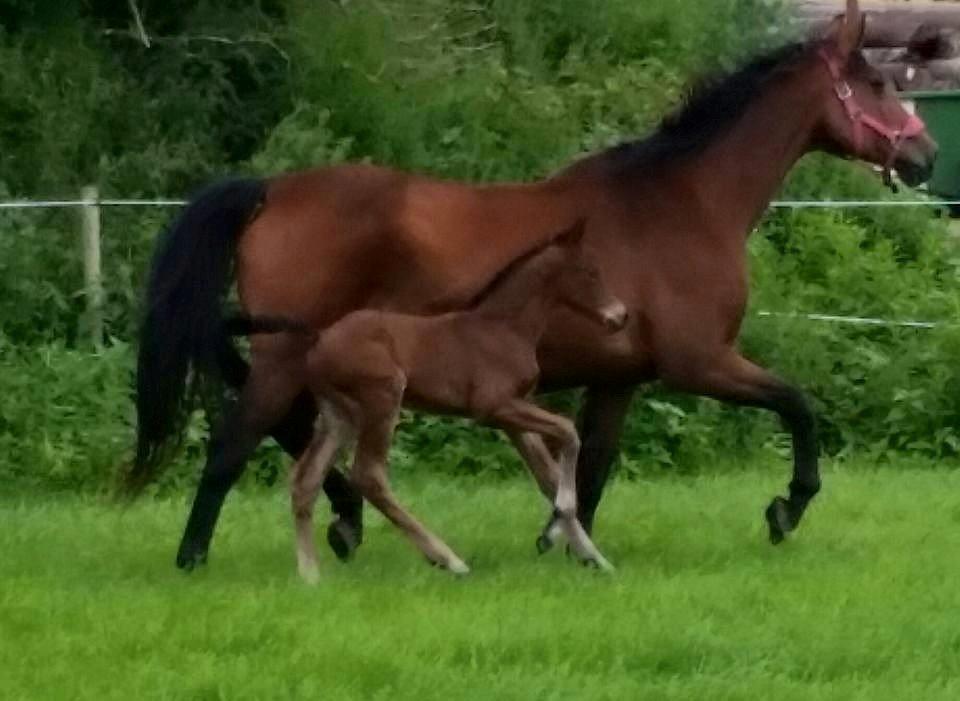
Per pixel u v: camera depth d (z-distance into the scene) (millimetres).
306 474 10906
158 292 11023
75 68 16703
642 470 14453
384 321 10820
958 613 10297
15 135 16469
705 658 9664
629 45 18703
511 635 9812
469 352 10875
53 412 13852
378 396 10789
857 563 11273
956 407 15031
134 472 11125
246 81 17281
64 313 14906
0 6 16938
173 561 11258
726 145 11578
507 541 11867
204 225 11039
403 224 11047
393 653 9617
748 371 11453
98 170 16219
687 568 11188
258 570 11062
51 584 10727
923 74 21250
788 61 11734
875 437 15070
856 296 16359
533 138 16969
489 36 18312
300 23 17312
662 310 11336
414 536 10906
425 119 16984
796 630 9984
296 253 11016
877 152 11812
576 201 11359
